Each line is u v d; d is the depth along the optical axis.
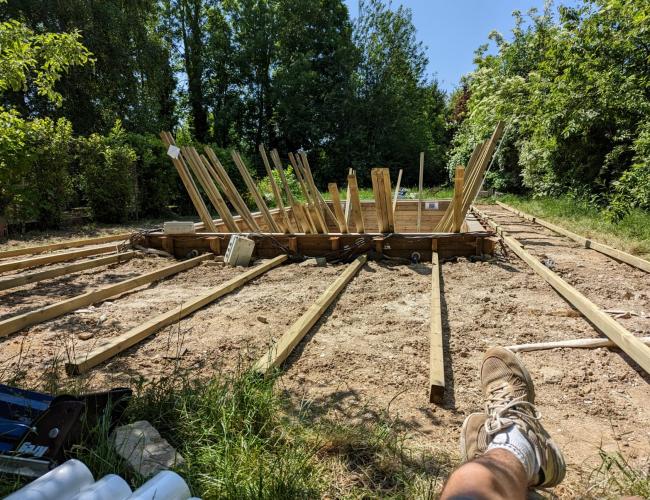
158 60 21.86
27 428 1.92
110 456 1.88
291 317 4.07
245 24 30.19
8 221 9.93
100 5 18.80
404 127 32.44
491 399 2.03
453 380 2.93
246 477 1.90
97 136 12.13
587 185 12.13
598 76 10.66
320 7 30.62
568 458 2.15
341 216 6.59
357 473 2.02
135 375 2.95
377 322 3.95
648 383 2.88
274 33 30.42
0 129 9.23
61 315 4.15
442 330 3.75
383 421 2.43
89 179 11.93
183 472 1.85
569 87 11.28
